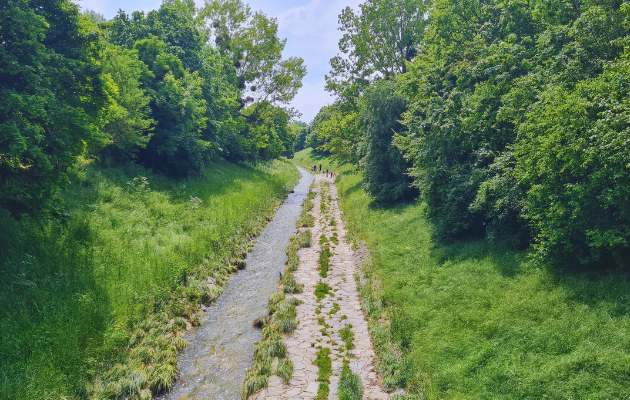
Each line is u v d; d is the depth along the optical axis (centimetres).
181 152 2306
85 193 1468
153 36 2284
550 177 782
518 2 1193
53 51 970
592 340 621
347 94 3017
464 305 862
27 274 875
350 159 3209
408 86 1516
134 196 1655
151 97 2048
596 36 870
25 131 816
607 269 768
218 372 752
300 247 1580
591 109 720
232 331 916
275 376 709
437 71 1426
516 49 1065
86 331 745
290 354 785
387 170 2070
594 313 670
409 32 2820
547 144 753
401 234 1484
